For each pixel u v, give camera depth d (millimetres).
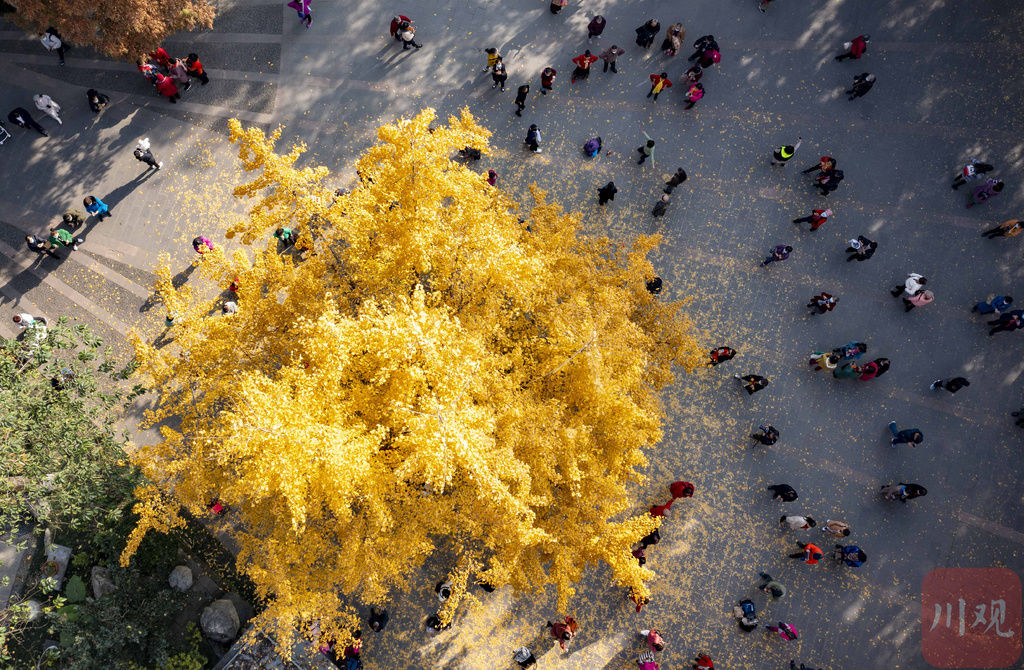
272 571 13492
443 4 23172
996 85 22406
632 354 13641
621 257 17953
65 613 16734
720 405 20297
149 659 17344
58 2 18047
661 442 20047
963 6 23047
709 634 19078
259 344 14898
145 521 13875
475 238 13078
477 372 11945
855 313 20859
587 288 15078
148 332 20766
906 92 22422
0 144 22172
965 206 21562
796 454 19969
